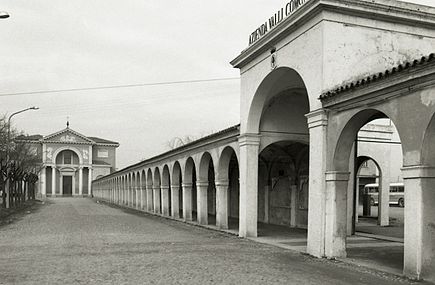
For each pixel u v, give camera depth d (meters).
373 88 10.03
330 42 11.95
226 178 19.88
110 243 14.86
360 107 10.64
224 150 19.52
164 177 30.33
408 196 9.10
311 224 12.21
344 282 8.73
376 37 12.43
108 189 62.75
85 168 84.50
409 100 9.20
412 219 8.99
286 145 20.39
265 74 15.21
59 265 10.56
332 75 11.92
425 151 8.88
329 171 11.68
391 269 10.04
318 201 11.91
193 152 23.64
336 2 11.84
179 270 9.98
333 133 11.63
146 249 13.46
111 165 88.50
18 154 34.94
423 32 12.91
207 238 16.66
